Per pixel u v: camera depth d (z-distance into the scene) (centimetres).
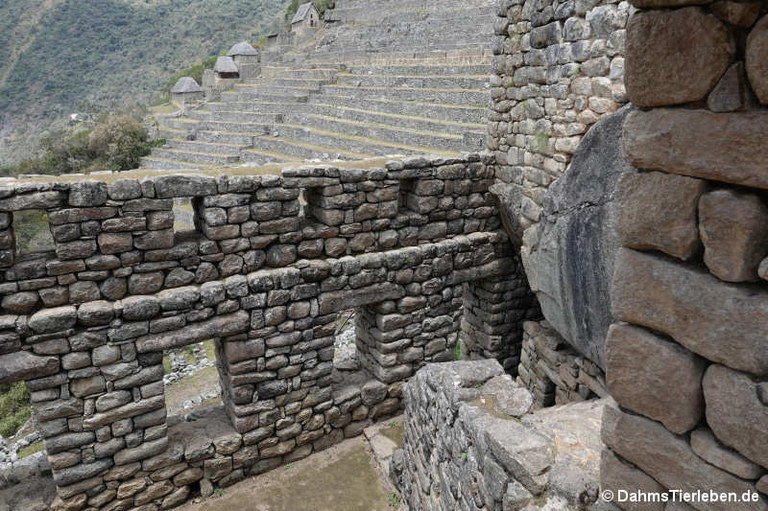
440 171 645
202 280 530
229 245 534
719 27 165
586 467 333
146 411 532
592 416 399
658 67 184
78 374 489
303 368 611
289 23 4828
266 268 564
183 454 565
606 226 444
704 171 178
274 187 541
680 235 190
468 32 2591
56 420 493
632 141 199
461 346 930
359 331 730
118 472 534
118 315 491
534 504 318
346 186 582
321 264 582
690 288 188
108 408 511
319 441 654
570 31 504
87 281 479
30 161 3272
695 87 175
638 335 211
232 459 596
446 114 1919
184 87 3775
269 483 607
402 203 681
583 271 488
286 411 614
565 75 521
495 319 768
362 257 610
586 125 504
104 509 538
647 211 199
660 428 211
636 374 214
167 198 492
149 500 559
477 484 376
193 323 529
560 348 626
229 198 521
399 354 678
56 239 459
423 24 2894
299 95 2709
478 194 686
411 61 2631
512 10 597
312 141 2200
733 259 174
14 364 459
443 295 691
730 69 166
